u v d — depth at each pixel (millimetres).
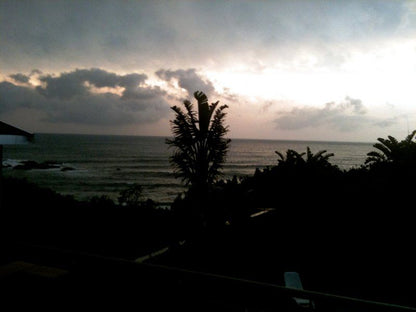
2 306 3000
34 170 65312
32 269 3732
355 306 2143
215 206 9242
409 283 7195
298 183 13867
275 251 8906
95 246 7320
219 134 9250
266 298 2635
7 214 7836
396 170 12359
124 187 48844
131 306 2953
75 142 190750
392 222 10688
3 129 3711
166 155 117438
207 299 3000
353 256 8781
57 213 8914
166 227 8648
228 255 8156
